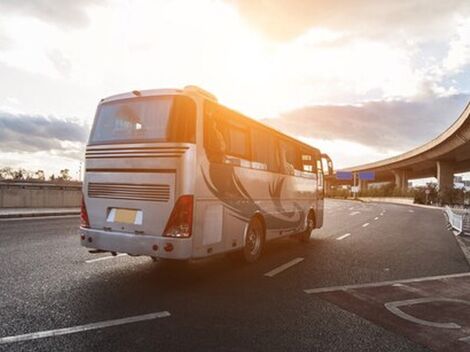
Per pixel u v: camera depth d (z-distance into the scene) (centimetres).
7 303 529
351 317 517
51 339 414
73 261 809
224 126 732
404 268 873
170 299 569
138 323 468
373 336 453
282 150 1013
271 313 523
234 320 491
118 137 685
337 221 2302
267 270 798
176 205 619
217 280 696
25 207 2042
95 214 695
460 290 681
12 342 404
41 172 3331
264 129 905
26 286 613
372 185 12156
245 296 600
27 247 946
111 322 468
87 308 517
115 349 394
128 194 660
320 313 530
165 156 632
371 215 3014
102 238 678
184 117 641
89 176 708
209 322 480
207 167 667
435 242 1409
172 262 832
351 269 840
